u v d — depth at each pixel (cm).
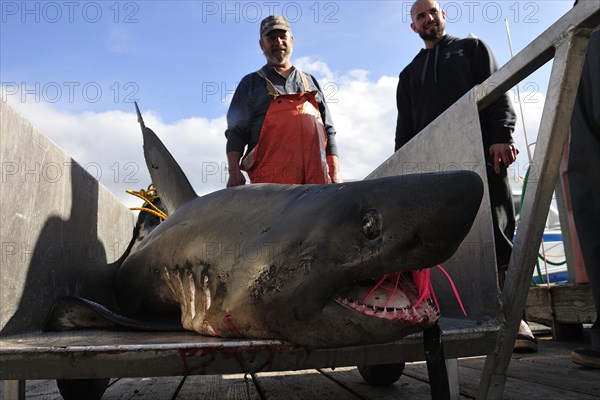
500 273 390
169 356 162
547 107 166
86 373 159
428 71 427
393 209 170
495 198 390
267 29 418
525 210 175
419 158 256
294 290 182
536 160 171
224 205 236
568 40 157
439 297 246
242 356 167
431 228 163
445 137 232
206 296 219
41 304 247
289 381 296
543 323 516
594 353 297
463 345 178
